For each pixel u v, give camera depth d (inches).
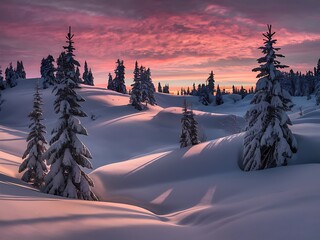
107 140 2426.2
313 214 358.6
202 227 421.1
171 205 769.6
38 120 951.6
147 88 3836.1
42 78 5103.3
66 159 718.5
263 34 880.9
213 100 5866.1
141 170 1141.1
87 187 744.3
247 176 808.3
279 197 480.4
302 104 4320.9
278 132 846.5
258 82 877.2
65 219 350.3
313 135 1037.2
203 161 1075.3
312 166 723.4
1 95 4047.7
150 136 2591.0
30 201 396.5
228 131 2802.7
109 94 4050.2
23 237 270.1
